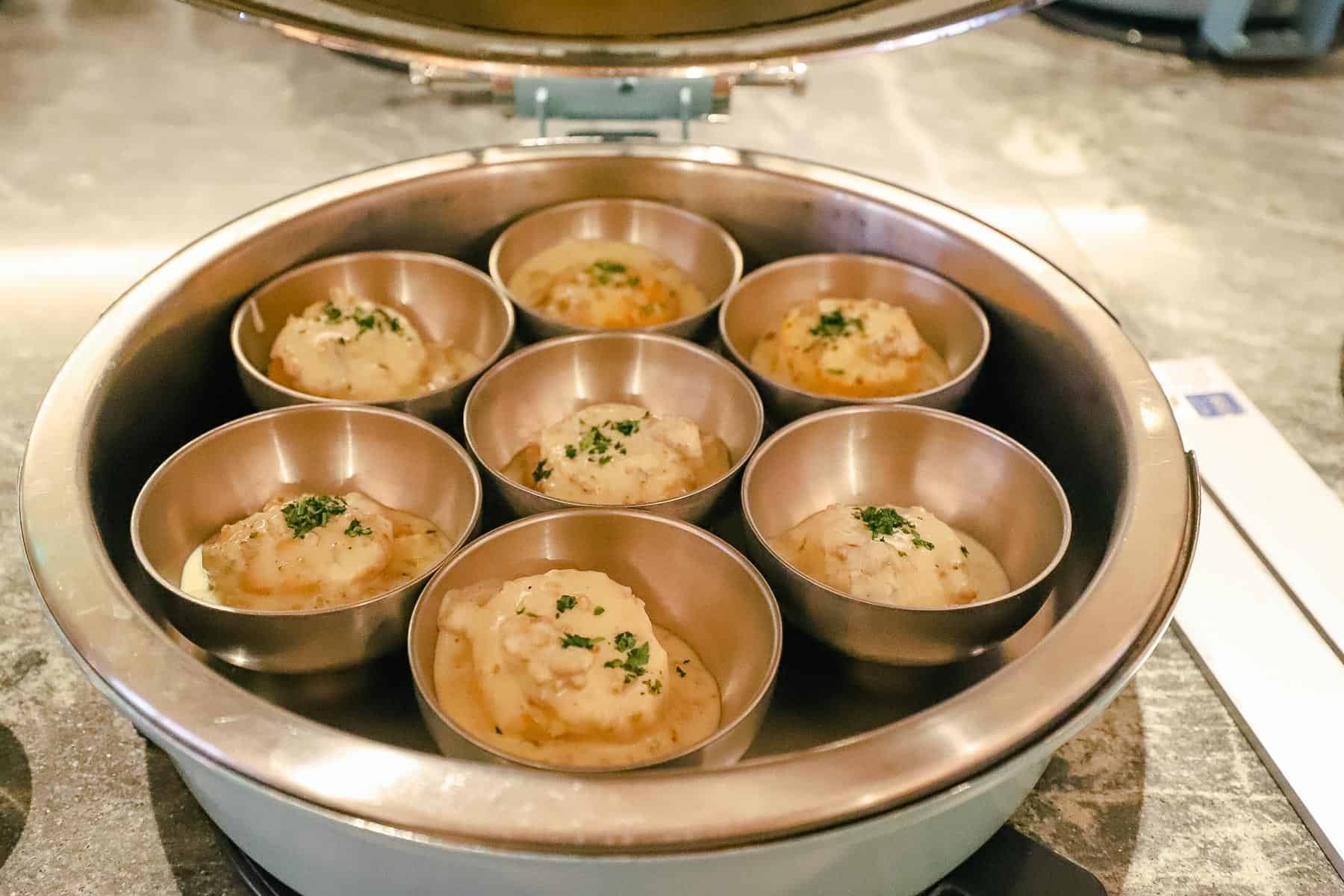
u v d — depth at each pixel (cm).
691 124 97
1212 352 82
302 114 98
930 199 74
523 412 71
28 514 58
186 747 51
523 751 58
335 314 72
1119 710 65
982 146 98
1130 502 60
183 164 91
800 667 65
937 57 109
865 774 51
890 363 72
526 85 75
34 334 78
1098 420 66
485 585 62
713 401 71
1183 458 62
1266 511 72
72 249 83
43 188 88
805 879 54
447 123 98
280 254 72
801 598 61
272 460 67
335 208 72
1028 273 70
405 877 53
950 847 56
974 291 73
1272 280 88
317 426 67
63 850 59
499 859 49
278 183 90
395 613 60
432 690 59
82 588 55
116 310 66
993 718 53
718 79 75
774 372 74
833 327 73
